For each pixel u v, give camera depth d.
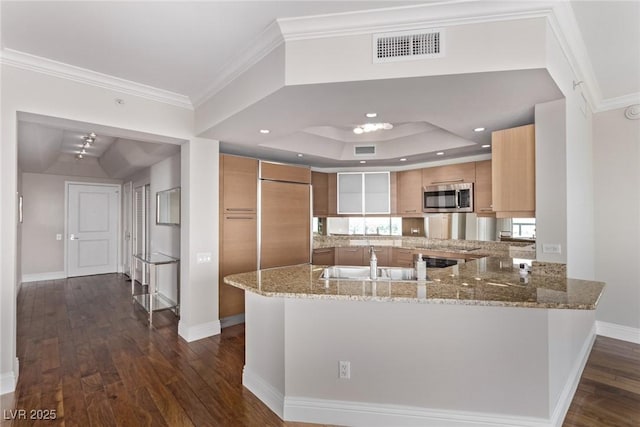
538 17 1.78
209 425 2.03
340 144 4.62
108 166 6.30
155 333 3.60
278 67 2.10
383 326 2.01
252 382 2.41
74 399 2.30
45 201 6.47
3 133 2.37
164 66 2.58
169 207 4.62
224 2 1.80
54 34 2.13
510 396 1.89
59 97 2.60
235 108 2.62
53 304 4.73
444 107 2.46
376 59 1.95
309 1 1.80
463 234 4.68
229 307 3.80
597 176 3.39
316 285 2.15
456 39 1.87
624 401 2.22
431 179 4.85
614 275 3.31
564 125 2.33
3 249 2.37
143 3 1.81
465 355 1.93
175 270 4.45
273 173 4.27
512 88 2.10
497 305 1.71
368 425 2.01
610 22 2.07
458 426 1.93
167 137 3.24
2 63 2.36
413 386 1.99
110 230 7.21
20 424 2.03
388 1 1.80
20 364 2.83
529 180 2.56
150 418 2.09
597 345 3.15
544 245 2.45
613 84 3.00
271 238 4.22
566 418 2.04
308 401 2.07
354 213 5.44
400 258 5.06
